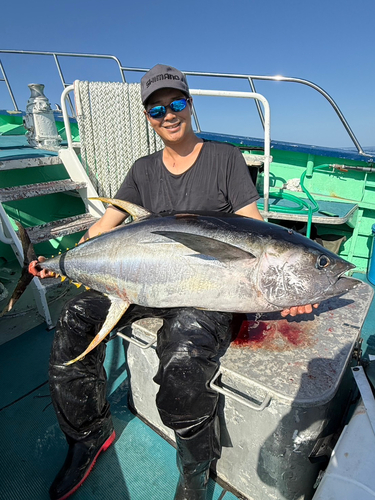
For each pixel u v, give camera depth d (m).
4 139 5.20
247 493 1.48
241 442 1.39
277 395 1.19
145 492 1.54
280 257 1.44
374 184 3.72
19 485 1.57
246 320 1.67
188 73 3.46
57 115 5.54
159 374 1.30
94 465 1.64
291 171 4.14
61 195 4.34
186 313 1.42
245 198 1.71
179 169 1.77
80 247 1.68
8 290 3.34
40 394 2.09
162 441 1.78
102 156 3.29
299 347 1.46
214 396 1.31
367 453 1.04
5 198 2.68
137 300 1.55
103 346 1.67
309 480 1.34
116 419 1.91
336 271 1.47
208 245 1.42
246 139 4.02
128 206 1.75
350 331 1.57
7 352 2.47
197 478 1.39
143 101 1.65
